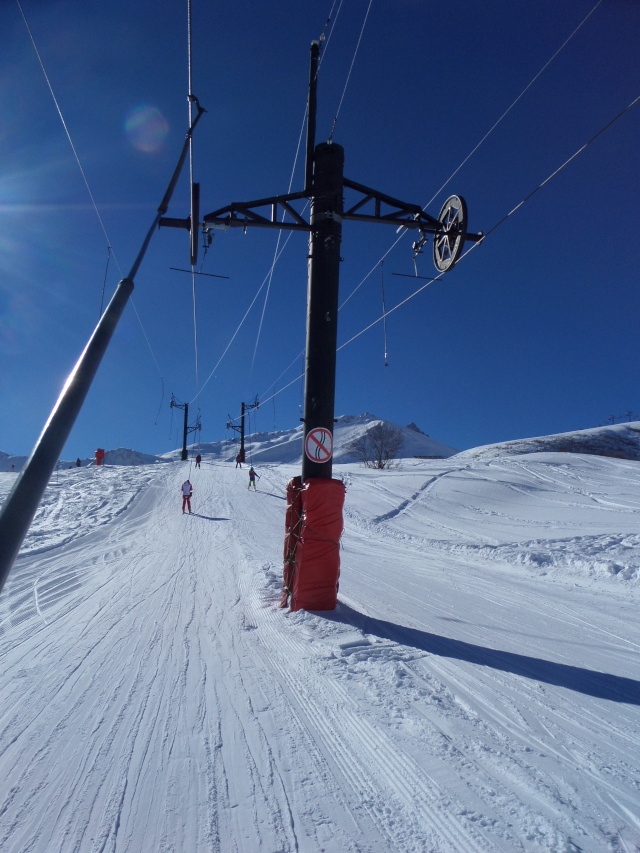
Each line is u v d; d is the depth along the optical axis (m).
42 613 9.00
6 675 5.79
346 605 8.11
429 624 7.05
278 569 11.65
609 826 2.83
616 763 3.48
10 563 1.79
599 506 22.64
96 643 6.91
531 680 4.95
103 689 5.21
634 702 4.46
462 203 8.22
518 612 7.79
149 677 5.49
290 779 3.47
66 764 3.79
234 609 8.53
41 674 5.77
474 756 3.60
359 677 5.09
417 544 17.64
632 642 6.22
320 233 8.27
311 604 7.60
